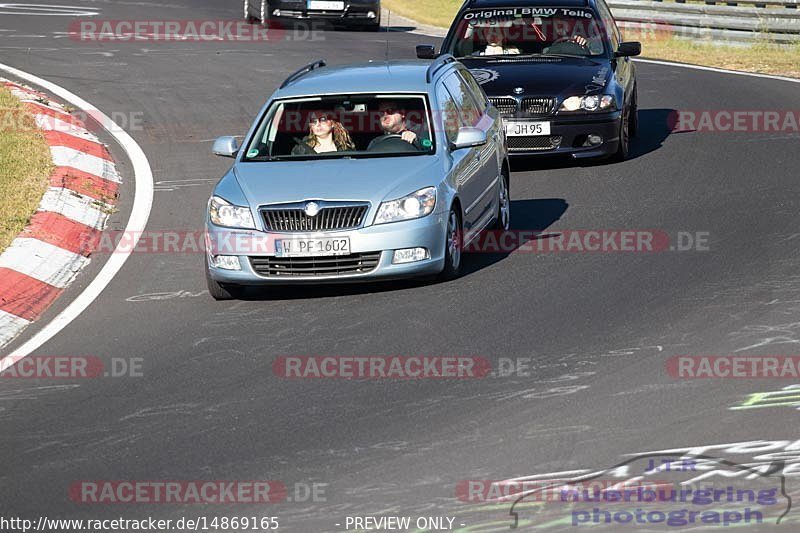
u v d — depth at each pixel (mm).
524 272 37969
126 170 55031
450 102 41000
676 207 45938
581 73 54375
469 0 60031
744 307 33188
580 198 48562
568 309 33844
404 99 39281
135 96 70875
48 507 22797
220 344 32438
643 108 68875
